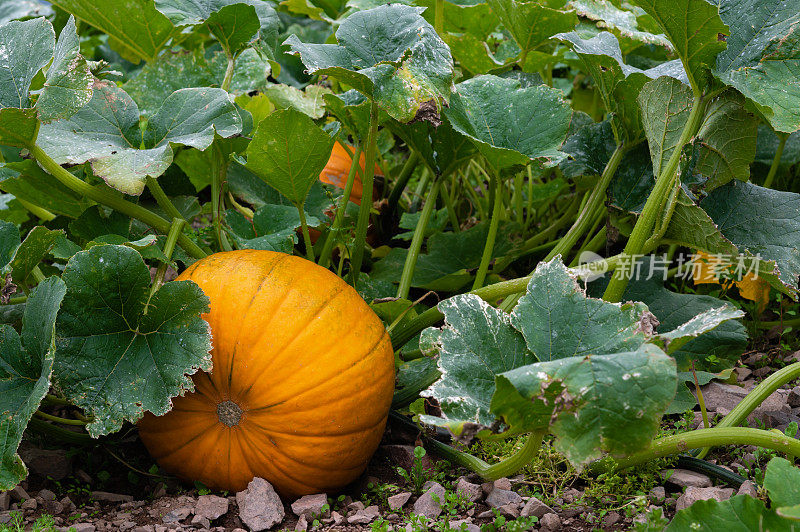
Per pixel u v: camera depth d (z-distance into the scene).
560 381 2.07
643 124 2.48
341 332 2.27
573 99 3.43
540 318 2.22
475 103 2.48
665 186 2.38
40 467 2.35
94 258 2.23
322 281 2.30
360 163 2.87
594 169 2.60
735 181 2.47
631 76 2.47
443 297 2.70
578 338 2.20
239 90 2.76
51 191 2.55
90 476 2.37
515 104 2.47
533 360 2.22
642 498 2.14
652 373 2.06
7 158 2.70
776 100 2.28
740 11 2.35
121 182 2.30
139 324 2.26
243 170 2.71
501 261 2.73
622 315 2.20
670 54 2.74
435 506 2.23
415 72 2.34
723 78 2.31
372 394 2.28
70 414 2.54
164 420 2.29
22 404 2.22
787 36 2.30
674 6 2.27
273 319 2.25
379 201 2.87
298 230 2.73
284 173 2.39
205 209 2.65
